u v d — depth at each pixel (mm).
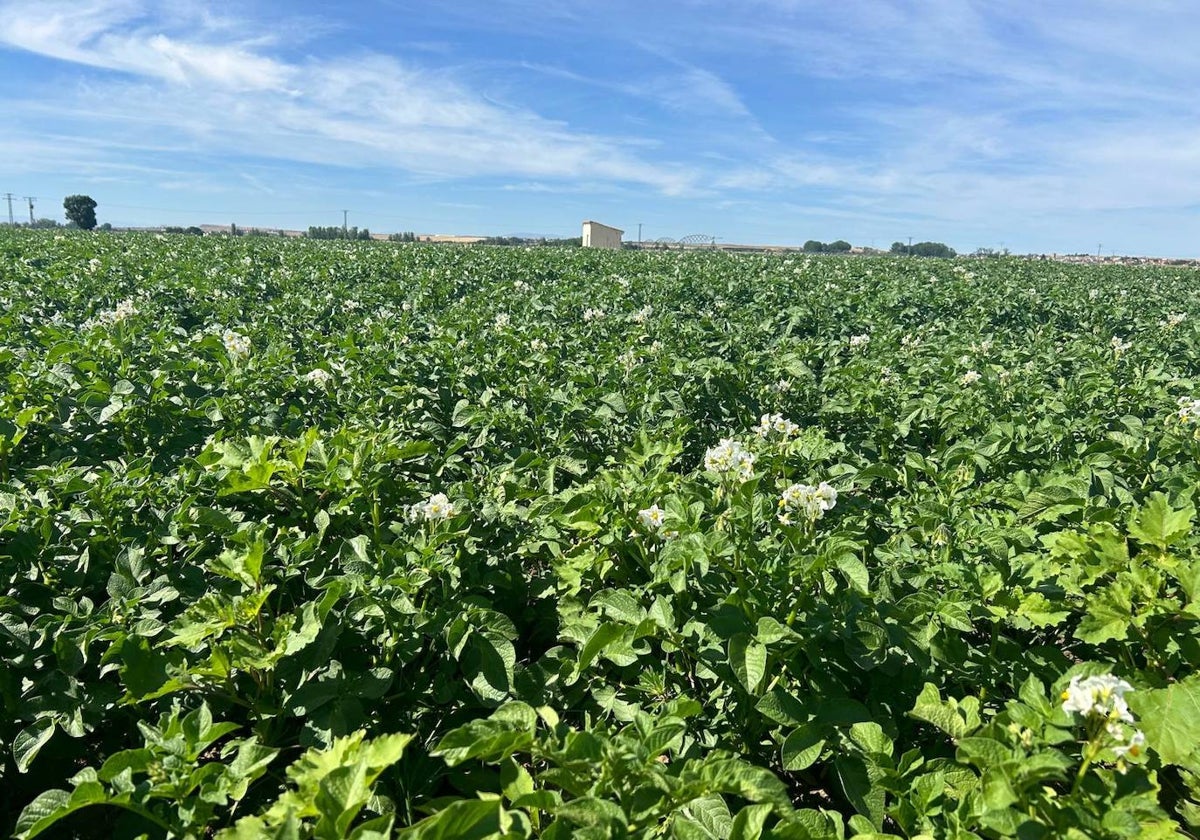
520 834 2178
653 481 4410
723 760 2457
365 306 16734
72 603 3635
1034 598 3246
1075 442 6379
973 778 2746
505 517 4734
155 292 15633
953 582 3594
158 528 4234
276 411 6500
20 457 5633
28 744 3100
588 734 2447
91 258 21984
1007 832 2201
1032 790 2400
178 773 2527
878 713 3234
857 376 8664
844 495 5352
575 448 6297
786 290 20625
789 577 3449
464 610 3627
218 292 16078
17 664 3279
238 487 4262
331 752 2410
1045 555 3922
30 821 2441
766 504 4191
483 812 2133
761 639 3064
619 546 4105
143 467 4871
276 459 4719
